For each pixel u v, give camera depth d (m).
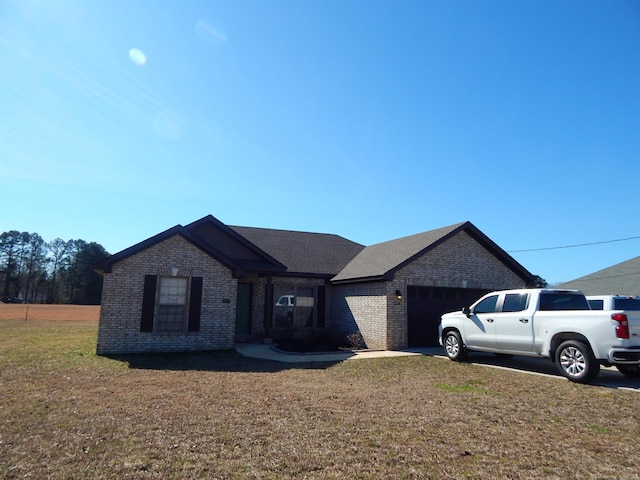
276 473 4.05
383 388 8.15
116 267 13.22
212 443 4.85
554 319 9.42
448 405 6.82
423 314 15.74
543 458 4.55
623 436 5.33
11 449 4.62
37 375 9.20
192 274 14.06
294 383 8.59
